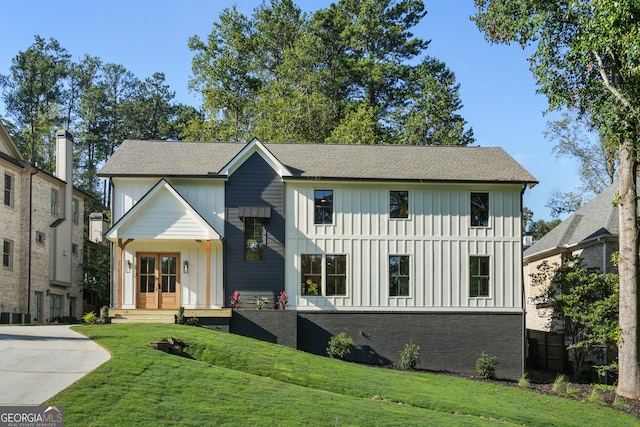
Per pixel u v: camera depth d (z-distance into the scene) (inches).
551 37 951.6
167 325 963.3
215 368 706.8
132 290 1122.7
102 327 918.4
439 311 1118.4
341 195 1140.5
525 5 947.3
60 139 1535.4
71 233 1551.4
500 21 988.6
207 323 1054.4
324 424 557.0
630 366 970.1
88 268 1670.8
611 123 908.6
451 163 1203.2
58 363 632.4
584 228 1362.0
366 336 1106.7
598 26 828.0
